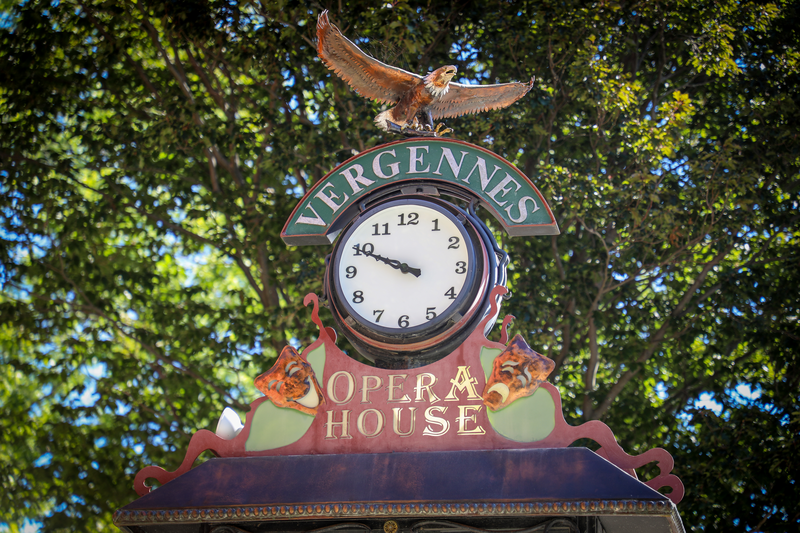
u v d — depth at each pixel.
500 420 6.77
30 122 15.27
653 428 13.50
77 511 13.43
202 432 7.05
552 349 14.66
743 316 14.14
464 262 7.53
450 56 15.38
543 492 6.19
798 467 12.44
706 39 15.13
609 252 13.86
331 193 8.16
